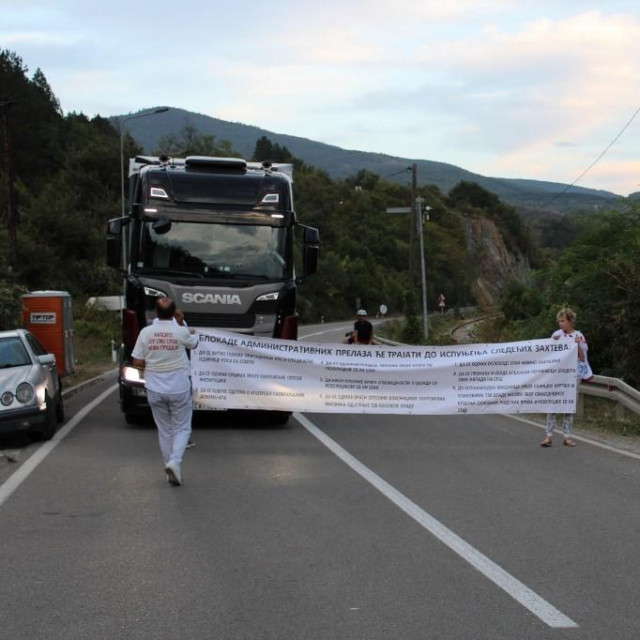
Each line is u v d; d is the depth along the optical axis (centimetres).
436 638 445
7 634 449
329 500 771
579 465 966
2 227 4900
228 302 1185
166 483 841
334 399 1180
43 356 1196
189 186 1215
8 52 9256
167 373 840
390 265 11700
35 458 981
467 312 9812
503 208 15588
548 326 2197
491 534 657
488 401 1183
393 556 595
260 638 444
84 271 5544
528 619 473
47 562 579
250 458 991
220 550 609
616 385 1294
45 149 8600
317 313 9206
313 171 14700
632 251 1864
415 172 5034
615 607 494
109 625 462
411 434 1222
